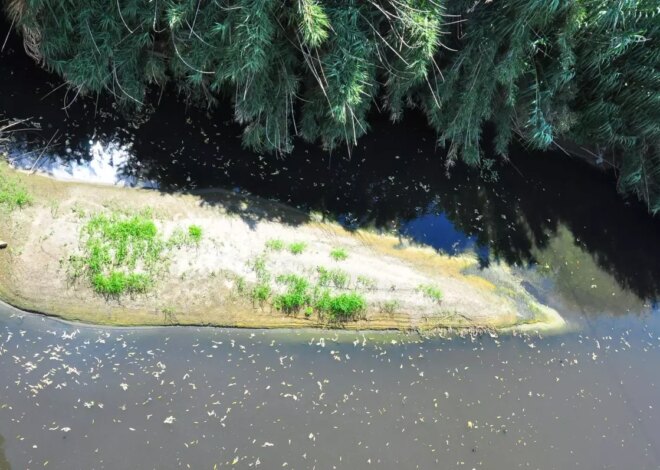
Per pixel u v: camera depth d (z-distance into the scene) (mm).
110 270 7121
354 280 8242
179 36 7156
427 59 7617
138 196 7883
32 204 7250
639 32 8547
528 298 9383
